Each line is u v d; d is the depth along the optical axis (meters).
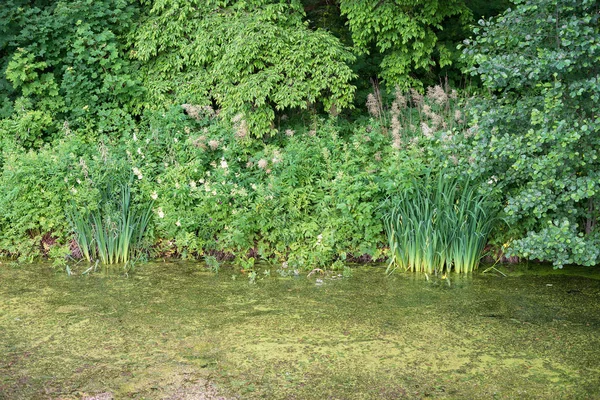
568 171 5.58
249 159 8.16
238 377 4.23
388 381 4.16
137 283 6.48
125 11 9.75
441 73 10.69
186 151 8.09
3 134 8.82
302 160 7.66
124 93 9.41
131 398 3.92
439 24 10.44
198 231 7.56
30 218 7.52
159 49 9.42
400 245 6.98
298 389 4.04
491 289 6.22
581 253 5.43
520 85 5.86
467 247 6.75
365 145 7.86
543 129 5.21
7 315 5.48
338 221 7.09
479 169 6.10
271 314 5.50
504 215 6.71
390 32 9.55
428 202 6.86
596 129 5.07
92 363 4.46
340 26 11.06
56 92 9.34
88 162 7.76
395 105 8.70
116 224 7.29
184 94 9.15
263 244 7.32
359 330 5.11
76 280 6.59
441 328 5.15
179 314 5.51
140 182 7.64
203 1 9.45
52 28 9.46
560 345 4.79
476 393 3.98
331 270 6.95
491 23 6.09
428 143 7.79
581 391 4.00
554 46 5.77
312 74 8.70
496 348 4.73
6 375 4.26
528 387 4.07
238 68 8.80
